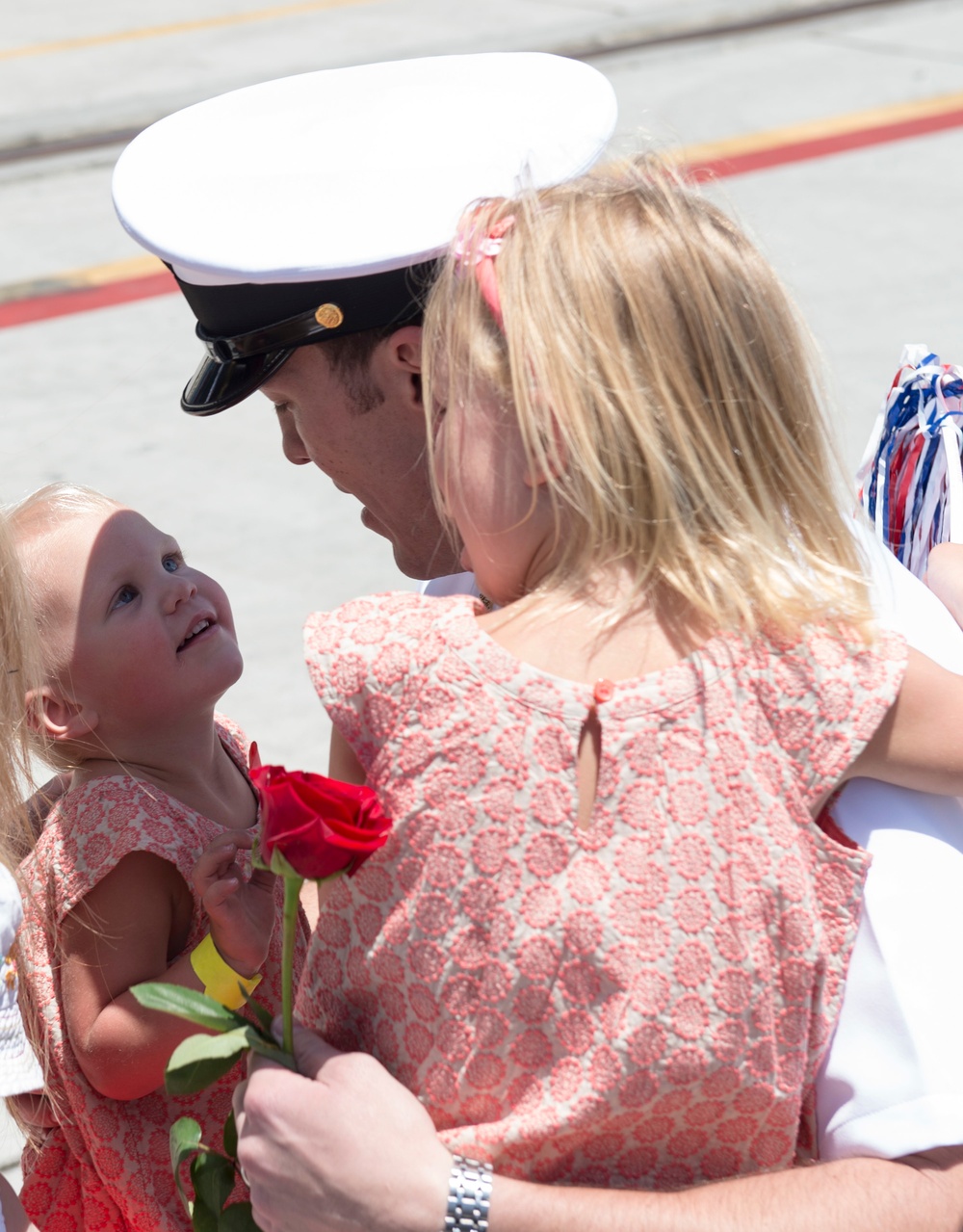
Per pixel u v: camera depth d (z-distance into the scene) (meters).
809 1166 1.41
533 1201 1.34
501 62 2.11
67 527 2.10
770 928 1.36
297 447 1.97
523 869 1.35
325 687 1.43
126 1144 1.94
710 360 1.44
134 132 11.50
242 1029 1.47
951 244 8.80
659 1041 1.32
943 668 1.47
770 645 1.41
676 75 12.33
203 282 1.77
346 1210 1.35
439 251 1.69
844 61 12.55
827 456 1.56
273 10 15.27
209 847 1.94
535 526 1.46
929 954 1.42
